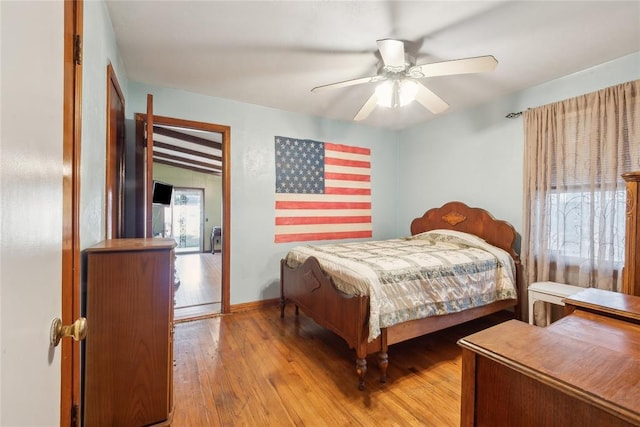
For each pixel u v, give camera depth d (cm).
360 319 192
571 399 60
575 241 263
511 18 193
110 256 137
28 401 52
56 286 71
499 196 331
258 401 180
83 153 131
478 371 75
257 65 260
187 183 884
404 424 161
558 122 272
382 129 456
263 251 361
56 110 70
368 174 442
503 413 71
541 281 281
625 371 64
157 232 834
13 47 46
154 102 301
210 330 288
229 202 340
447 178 391
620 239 236
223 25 203
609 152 240
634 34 210
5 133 43
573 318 115
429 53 234
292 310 348
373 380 203
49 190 65
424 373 213
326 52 237
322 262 253
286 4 181
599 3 179
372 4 181
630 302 122
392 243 346
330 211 407
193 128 323
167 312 147
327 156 407
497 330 85
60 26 74
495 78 281
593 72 258
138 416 142
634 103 230
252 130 354
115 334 138
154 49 234
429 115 393
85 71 135
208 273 570
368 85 299
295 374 209
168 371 149
